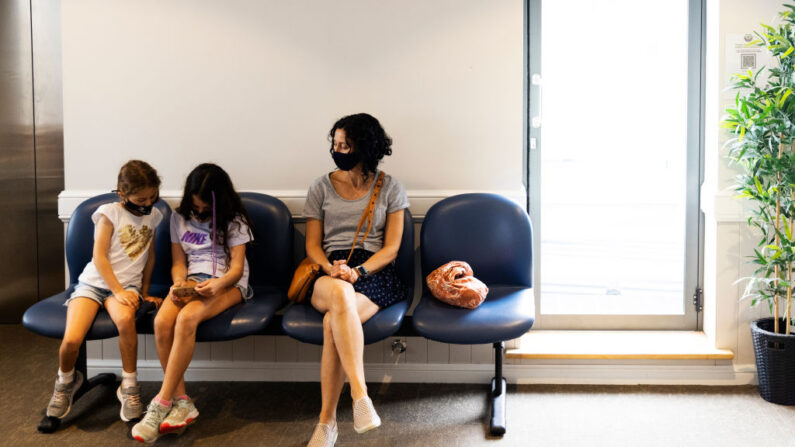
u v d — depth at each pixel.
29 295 4.31
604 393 3.16
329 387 2.60
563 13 4.34
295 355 3.37
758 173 2.99
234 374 3.39
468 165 3.27
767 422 2.82
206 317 2.73
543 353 3.24
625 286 4.88
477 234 3.05
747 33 3.15
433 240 3.06
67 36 3.31
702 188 3.39
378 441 2.71
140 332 2.86
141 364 3.40
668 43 3.61
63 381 2.83
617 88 4.73
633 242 6.56
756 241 3.21
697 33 3.36
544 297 4.55
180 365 2.67
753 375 3.22
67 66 3.32
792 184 2.88
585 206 7.80
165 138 3.34
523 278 3.03
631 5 4.18
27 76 4.15
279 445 2.68
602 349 3.28
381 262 2.86
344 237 2.96
